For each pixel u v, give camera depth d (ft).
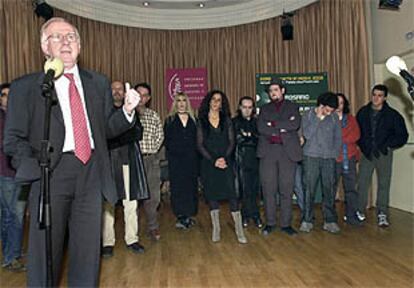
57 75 5.71
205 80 24.93
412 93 7.84
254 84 24.47
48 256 5.53
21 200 10.66
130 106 6.20
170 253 11.94
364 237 13.24
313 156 14.10
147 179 13.05
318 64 22.17
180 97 15.35
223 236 13.91
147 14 24.58
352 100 20.40
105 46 23.67
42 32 6.16
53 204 5.80
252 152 15.28
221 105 13.15
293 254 11.48
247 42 24.71
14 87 5.93
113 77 23.98
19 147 5.81
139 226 15.88
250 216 15.33
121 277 9.87
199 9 24.84
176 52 25.29
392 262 10.52
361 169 15.60
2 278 9.99
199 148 12.93
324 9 21.83
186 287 9.12
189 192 15.38
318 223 15.42
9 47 18.85
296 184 15.07
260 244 12.65
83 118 6.03
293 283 9.18
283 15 21.44
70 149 5.87
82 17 22.48
